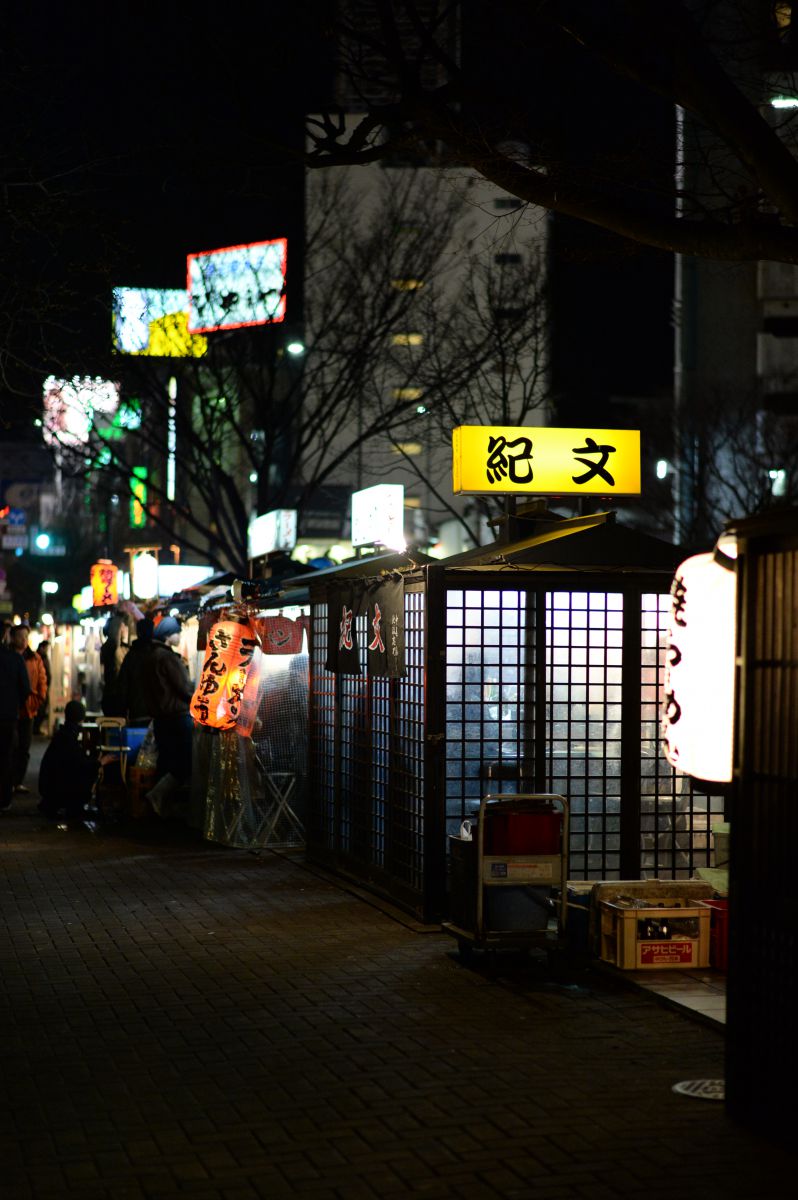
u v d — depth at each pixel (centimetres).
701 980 830
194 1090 616
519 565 1041
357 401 3816
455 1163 527
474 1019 751
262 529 2150
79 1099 602
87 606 2984
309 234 3519
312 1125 570
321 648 1345
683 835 1065
